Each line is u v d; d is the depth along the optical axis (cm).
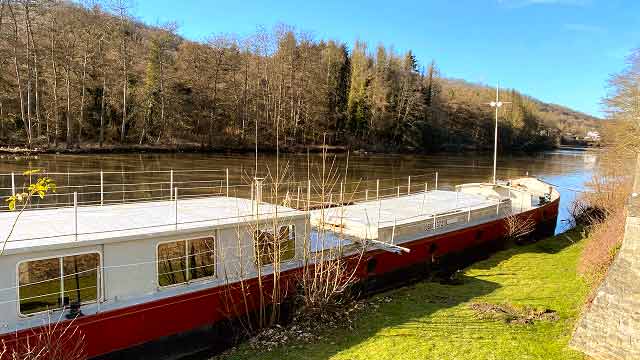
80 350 899
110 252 973
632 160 3297
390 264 1577
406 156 7881
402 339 1080
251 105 6906
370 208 1939
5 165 3791
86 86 5538
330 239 1517
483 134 10512
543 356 956
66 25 5244
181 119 6169
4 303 858
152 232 1026
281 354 1043
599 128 4897
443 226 1858
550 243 2202
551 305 1280
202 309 1101
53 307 912
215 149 6131
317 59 7681
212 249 1129
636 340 896
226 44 6781
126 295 1002
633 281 945
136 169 4134
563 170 6612
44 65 5222
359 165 5944
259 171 4462
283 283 1251
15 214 1128
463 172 5853
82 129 5603
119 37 5672
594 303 981
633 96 3997
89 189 3130
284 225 1239
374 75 8544
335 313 1246
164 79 5981
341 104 8138
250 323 1168
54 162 4178
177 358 1070
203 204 1358
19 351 855
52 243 903
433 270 1756
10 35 4766
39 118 5000
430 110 9275
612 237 1491
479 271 1714
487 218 2091
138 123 5888
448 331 1116
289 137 7244
